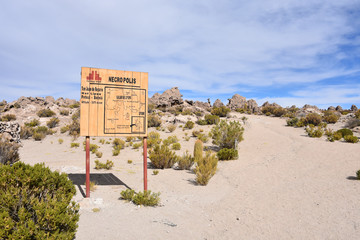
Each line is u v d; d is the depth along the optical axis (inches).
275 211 254.8
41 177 172.2
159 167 518.0
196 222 237.3
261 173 445.4
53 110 1499.8
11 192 156.1
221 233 212.1
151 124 1238.9
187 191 347.9
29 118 1295.5
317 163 491.2
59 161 564.7
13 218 152.8
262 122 1362.0
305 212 244.8
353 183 338.0
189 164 510.6
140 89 311.7
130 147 832.9
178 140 932.6
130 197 287.9
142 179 409.1
